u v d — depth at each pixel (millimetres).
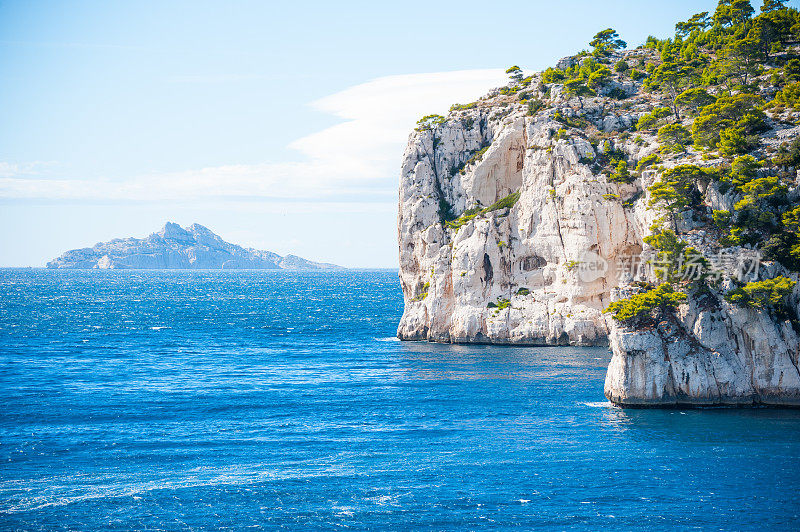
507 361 118875
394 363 123250
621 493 59938
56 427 81312
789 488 60000
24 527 55094
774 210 87625
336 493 61188
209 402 94062
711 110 112625
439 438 76000
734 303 82750
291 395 98062
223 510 58062
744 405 82875
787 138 98000
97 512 57688
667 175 93938
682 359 83188
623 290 90438
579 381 101750
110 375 114625
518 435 76062
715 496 58875
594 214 125875
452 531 54250
